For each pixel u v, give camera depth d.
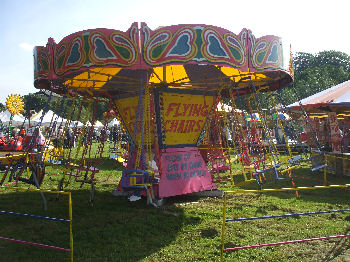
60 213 5.40
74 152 17.27
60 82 6.97
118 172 10.60
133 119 7.02
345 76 53.44
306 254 3.72
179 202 6.40
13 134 15.34
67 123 7.33
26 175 9.05
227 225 4.81
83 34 4.93
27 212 5.36
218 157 9.55
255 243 4.06
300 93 41.75
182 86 7.09
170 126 6.73
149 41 4.94
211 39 4.93
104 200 6.43
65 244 4.01
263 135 17.66
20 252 3.72
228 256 3.67
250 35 5.43
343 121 12.09
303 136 15.48
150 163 6.34
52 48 5.34
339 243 4.05
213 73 7.73
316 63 71.00
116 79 7.75
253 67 5.48
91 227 4.69
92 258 3.61
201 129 7.27
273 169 6.47
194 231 4.56
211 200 6.56
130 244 4.05
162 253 3.78
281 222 4.93
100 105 45.88
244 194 7.09
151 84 6.41
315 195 6.87
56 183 8.32
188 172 6.88
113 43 4.89
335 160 9.55
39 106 51.31
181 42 4.86
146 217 5.20
